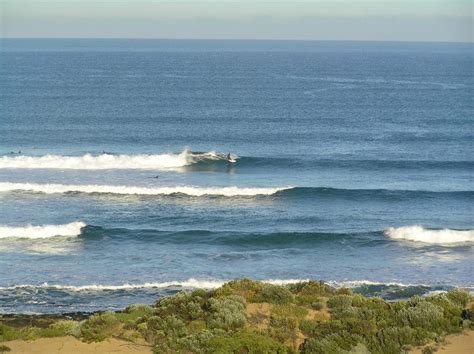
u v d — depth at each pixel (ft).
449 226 226.99
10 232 204.54
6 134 390.01
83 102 552.41
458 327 114.93
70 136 388.98
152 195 253.24
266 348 104.58
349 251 199.31
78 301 153.99
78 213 231.50
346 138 405.18
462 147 380.99
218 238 205.36
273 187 269.64
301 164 320.70
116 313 128.88
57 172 288.71
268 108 538.06
